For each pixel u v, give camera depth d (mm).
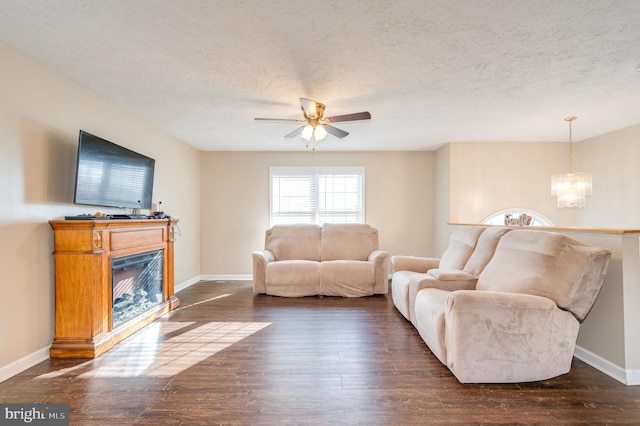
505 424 1719
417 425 1715
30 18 1877
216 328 3154
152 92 2998
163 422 1734
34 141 2391
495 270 2674
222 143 5031
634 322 2113
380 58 2367
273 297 4363
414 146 5312
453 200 5023
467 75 2654
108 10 1804
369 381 2156
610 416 1785
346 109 3479
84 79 2717
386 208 5645
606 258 2084
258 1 1724
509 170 5027
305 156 5637
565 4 1759
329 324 3277
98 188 2771
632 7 1783
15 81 2242
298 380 2166
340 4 1753
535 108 3469
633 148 4117
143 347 2695
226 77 2678
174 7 1774
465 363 2105
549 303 2148
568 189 3938
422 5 1766
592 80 2768
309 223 5395
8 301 2193
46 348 2461
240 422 1736
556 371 2168
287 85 2838
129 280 3139
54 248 2523
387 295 4535
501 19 1899
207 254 5586
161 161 4254
